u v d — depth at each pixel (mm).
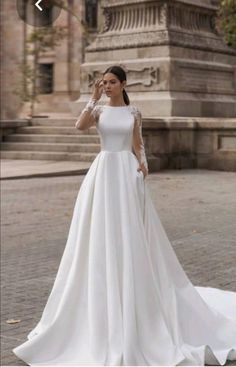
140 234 5527
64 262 5789
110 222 5512
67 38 48750
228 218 12492
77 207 5762
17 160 24000
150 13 25547
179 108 24328
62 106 49438
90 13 46031
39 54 50156
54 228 12914
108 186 5617
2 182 18922
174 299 5594
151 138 21344
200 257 9922
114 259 5430
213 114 25469
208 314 5855
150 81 24891
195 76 25281
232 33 26125
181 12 25609
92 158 22922
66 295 5641
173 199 14766
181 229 11781
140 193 5680
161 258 5660
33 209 14828
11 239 12023
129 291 5348
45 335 5633
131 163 5734
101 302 5434
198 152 21172
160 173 20156
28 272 9797
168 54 24703
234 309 6699
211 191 15461
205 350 5574
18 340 6828
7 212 14508
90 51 26938
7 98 52156
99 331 5402
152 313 5457
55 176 20156
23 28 51125
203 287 7723
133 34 25703
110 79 5734
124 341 5270
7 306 8102
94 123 5828
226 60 26625
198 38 25891
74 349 5562
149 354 5352
